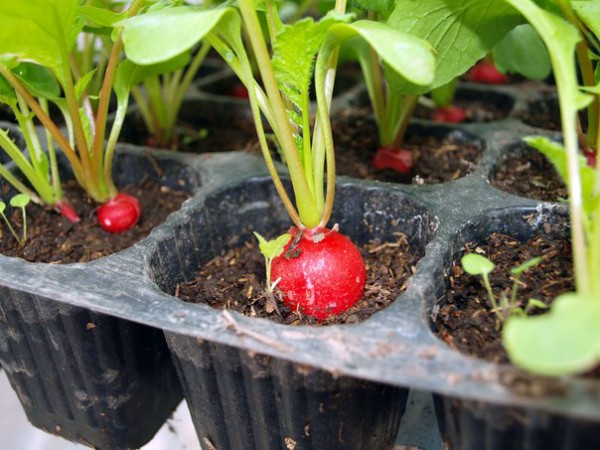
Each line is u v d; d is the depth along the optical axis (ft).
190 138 0.78
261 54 0.37
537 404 0.27
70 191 0.64
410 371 0.30
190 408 0.45
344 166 0.65
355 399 0.39
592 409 0.26
